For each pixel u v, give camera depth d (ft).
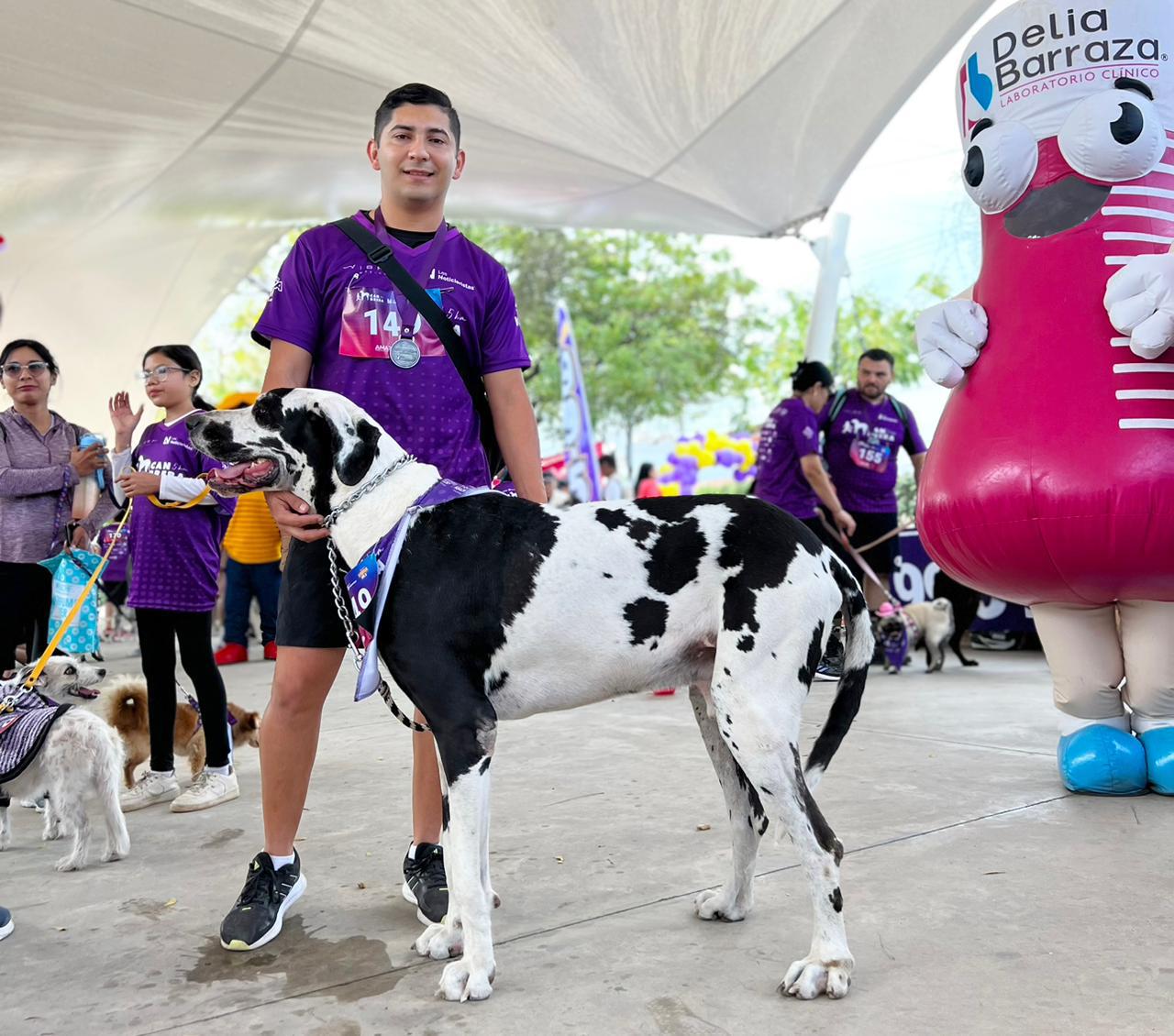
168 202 25.00
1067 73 11.24
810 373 22.00
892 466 22.29
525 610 7.48
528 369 9.70
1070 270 11.10
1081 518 10.50
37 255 26.14
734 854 8.45
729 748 7.59
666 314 83.76
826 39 18.63
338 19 16.89
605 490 53.93
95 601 15.14
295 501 8.13
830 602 7.63
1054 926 7.99
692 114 21.29
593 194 26.73
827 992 6.95
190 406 13.80
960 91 12.36
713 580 7.57
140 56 17.60
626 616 7.54
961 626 23.65
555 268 84.69
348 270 8.94
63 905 9.51
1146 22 11.07
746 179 25.04
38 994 7.53
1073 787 11.86
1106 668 12.14
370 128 21.85
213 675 13.25
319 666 8.66
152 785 13.28
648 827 11.17
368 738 16.78
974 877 9.18
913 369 61.41
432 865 9.04
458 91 19.89
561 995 7.17
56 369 14.76
